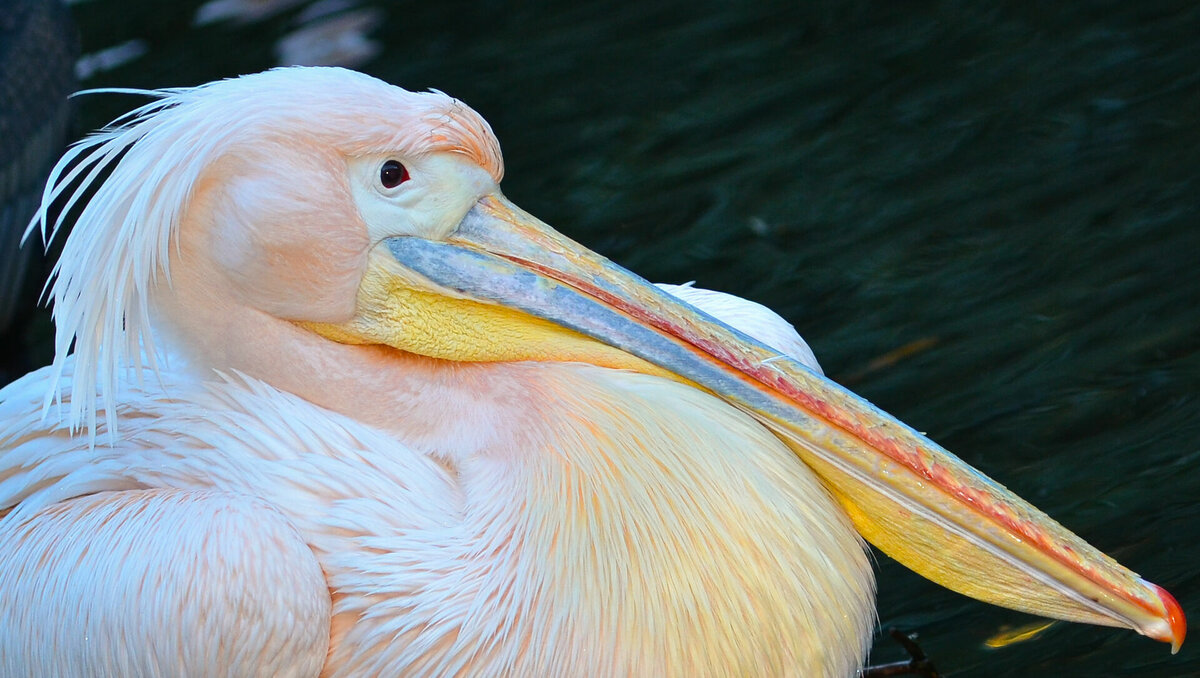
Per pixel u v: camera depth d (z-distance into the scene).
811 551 8.50
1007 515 8.60
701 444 8.52
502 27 20.41
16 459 9.12
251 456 8.66
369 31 20.66
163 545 8.20
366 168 8.52
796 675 8.42
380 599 8.27
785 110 17.61
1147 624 8.47
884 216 15.28
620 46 19.59
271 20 21.02
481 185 8.71
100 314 8.34
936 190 15.54
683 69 18.83
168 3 21.83
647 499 8.34
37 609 8.54
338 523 8.37
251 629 8.03
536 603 8.20
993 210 15.00
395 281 8.70
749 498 8.45
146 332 8.42
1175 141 15.44
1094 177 15.17
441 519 8.50
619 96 18.42
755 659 8.31
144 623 8.12
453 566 8.27
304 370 8.82
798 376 8.84
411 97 8.60
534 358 8.95
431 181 8.58
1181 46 17.22
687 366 8.80
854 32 19.09
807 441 8.79
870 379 12.88
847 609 8.59
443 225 8.67
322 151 8.44
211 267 8.65
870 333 13.52
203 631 8.05
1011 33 18.36
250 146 8.41
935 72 17.86
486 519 8.39
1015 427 11.95
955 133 16.50
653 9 20.39
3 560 8.80
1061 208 14.78
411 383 8.84
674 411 8.62
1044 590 8.63
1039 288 13.66
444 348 8.86
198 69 19.83
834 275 14.49
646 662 8.21
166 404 8.99
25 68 16.09
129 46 20.80
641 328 8.79
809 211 15.62
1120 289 13.37
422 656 8.19
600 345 8.96
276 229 8.44
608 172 16.89
